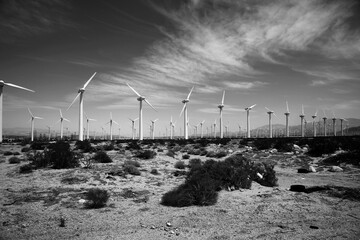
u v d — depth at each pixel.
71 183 16.94
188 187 12.85
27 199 12.90
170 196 12.53
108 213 10.73
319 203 11.91
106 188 15.77
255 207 11.42
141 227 9.00
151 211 11.08
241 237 7.88
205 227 8.91
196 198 12.20
